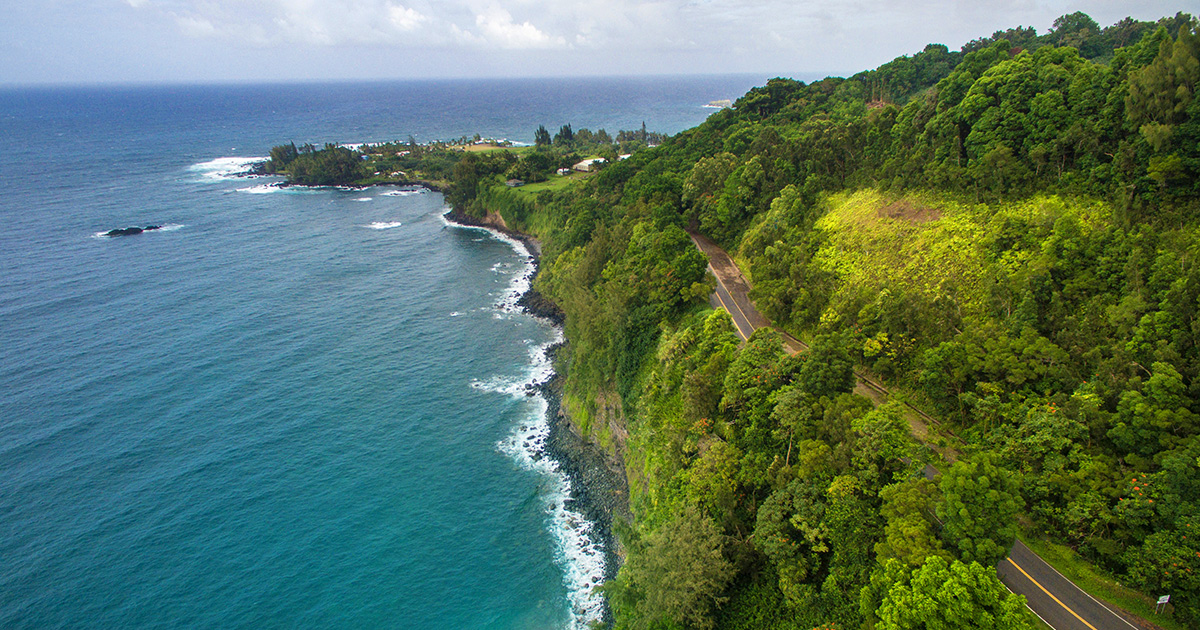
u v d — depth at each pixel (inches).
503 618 2137.1
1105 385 1603.1
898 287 2429.9
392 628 2078.0
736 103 6446.9
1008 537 1259.2
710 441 2210.9
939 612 1214.3
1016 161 2463.1
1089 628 1275.8
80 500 2539.4
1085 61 2586.1
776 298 2721.5
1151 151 2042.3
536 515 2593.5
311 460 2859.3
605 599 2202.3
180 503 2549.2
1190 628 1229.7
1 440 2883.9
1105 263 1891.0
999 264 2193.7
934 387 1932.8
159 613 2078.0
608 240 4195.4
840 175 3447.3
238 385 3459.6
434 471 2832.2
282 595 2170.3
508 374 3720.5
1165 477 1330.0
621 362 3041.3
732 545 1796.3
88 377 3467.0
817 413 1843.0
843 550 1526.8
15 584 2154.3
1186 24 2060.8
